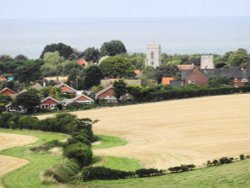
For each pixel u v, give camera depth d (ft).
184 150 454.40
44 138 534.37
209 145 472.03
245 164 346.74
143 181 325.83
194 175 330.13
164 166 388.57
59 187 318.04
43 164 400.06
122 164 400.06
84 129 520.42
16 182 336.29
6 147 490.90
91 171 338.34
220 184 297.53
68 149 397.39
